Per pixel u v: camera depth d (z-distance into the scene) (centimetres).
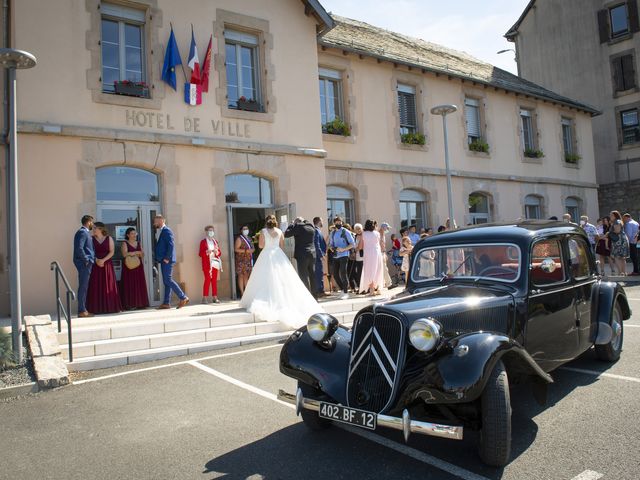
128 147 977
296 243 997
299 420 457
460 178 1670
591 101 2531
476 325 396
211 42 1082
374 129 1457
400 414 347
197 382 583
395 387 355
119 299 896
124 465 374
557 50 2662
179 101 1044
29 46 895
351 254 1230
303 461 370
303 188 1208
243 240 1082
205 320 798
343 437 415
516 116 1894
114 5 1002
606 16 2470
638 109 2380
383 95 1489
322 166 1245
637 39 2367
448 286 466
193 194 1048
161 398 529
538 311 446
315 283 1005
